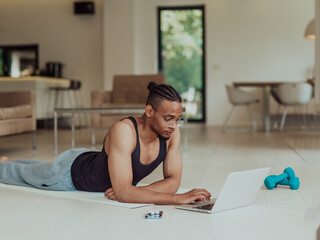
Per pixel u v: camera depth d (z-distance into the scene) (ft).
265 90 23.52
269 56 29.45
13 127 14.16
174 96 5.72
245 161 11.66
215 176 9.25
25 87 27.76
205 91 30.45
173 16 30.53
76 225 5.16
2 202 6.49
